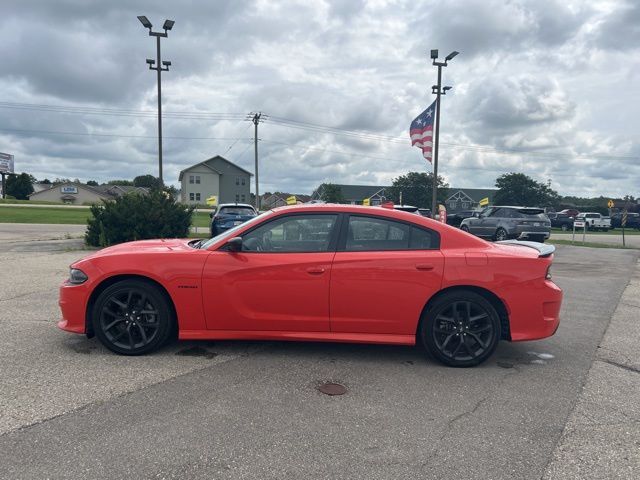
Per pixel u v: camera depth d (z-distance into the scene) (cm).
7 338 484
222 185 8512
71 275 447
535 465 273
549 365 445
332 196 6794
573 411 345
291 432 304
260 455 276
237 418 321
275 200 10725
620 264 1292
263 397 356
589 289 866
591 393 379
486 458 279
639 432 315
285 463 269
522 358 465
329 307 430
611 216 4497
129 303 438
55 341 476
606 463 277
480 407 349
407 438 300
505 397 368
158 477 253
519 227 1845
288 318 434
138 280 438
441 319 432
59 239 1680
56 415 319
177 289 431
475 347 436
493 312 429
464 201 8525
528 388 387
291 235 443
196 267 431
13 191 9206
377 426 315
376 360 446
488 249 442
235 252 436
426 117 2080
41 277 846
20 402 337
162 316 438
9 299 661
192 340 488
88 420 313
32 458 267
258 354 453
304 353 460
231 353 454
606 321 622
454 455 282
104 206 1430
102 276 434
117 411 326
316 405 345
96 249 1345
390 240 441
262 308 433
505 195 7925
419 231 444
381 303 429
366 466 268
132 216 1406
